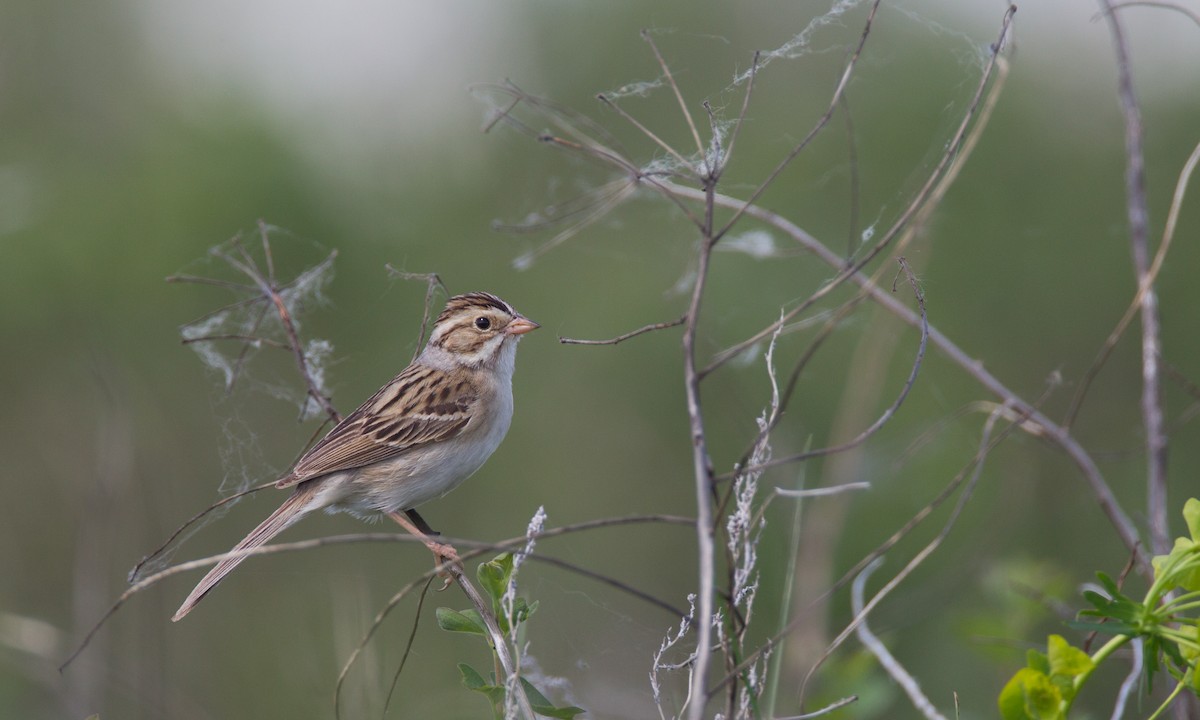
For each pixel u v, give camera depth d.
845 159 14.73
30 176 15.44
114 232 14.69
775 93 14.96
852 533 12.87
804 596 10.76
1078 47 16.20
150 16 16.22
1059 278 15.71
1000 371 15.30
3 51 16.14
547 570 13.52
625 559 15.30
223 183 14.53
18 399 14.96
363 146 15.78
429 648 13.11
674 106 14.28
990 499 13.20
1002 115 16.11
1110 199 15.97
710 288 14.75
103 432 12.84
